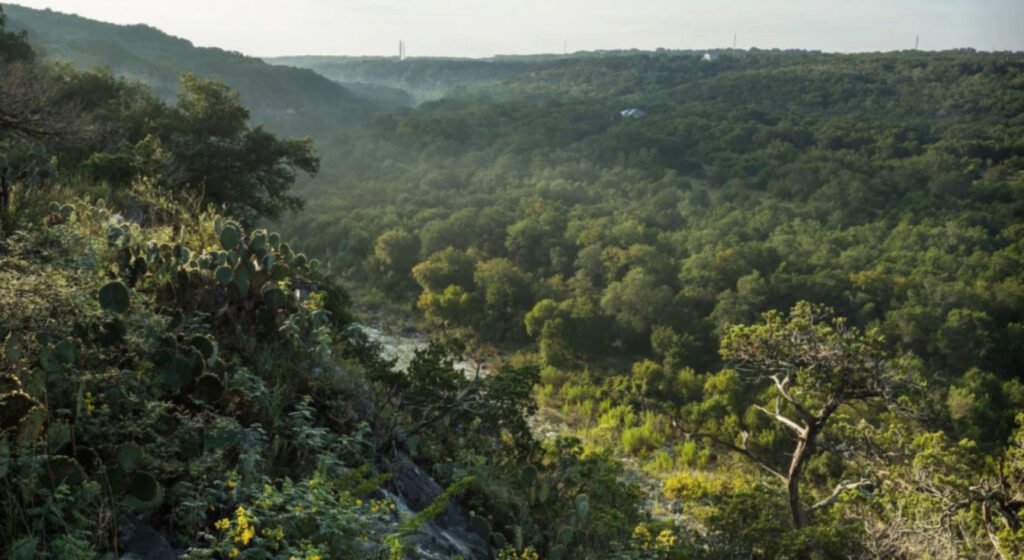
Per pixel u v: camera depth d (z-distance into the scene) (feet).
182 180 84.84
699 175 412.77
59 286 16.05
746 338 58.39
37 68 93.04
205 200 72.59
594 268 211.82
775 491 60.39
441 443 24.73
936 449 51.70
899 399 56.08
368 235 253.65
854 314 177.58
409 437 22.88
